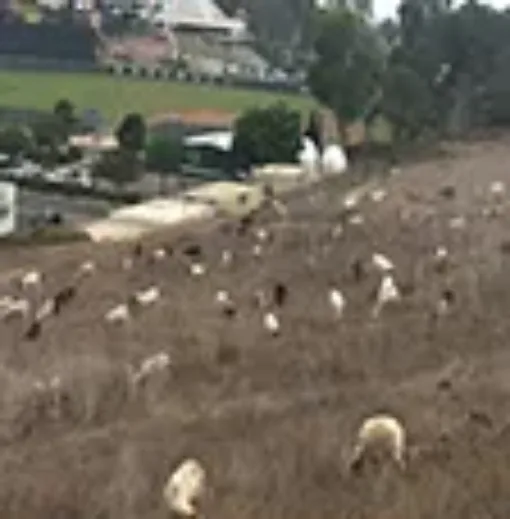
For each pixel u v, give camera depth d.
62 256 67.12
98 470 23.33
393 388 27.16
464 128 128.62
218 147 129.88
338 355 31.36
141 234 74.81
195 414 27.56
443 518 18.48
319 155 125.69
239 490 20.58
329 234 54.91
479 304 36.16
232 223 67.62
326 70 136.75
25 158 130.00
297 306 38.97
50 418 29.25
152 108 188.25
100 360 33.31
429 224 54.66
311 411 26.03
